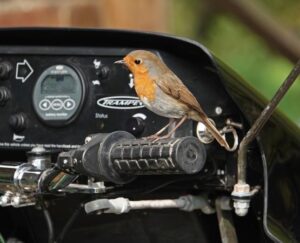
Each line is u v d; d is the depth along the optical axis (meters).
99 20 12.80
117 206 6.79
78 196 7.48
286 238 6.59
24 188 6.66
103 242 7.73
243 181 6.51
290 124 7.26
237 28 16.36
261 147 6.48
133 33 6.93
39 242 8.00
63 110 7.14
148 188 7.00
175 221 7.39
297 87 13.97
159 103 6.97
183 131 7.03
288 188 6.88
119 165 6.38
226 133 6.87
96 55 7.11
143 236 7.59
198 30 16.72
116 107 7.06
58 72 7.19
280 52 15.34
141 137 7.03
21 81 7.30
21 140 7.29
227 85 6.53
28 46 7.31
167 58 7.07
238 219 7.28
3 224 8.00
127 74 7.05
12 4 12.16
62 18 12.44
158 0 13.59
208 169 6.85
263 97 7.13
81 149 6.41
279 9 16.00
